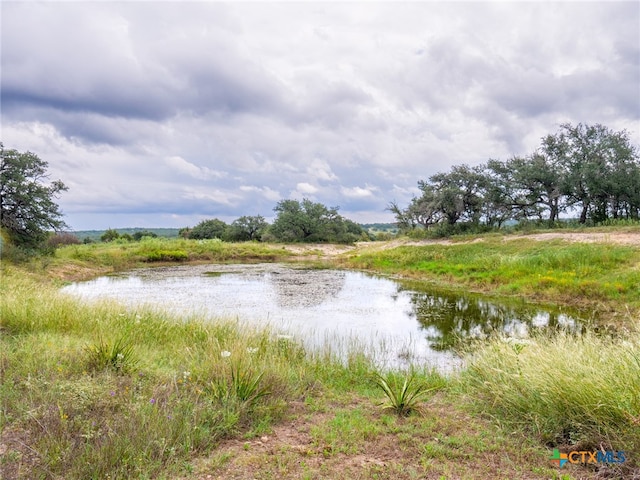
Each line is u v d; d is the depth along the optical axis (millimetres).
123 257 35469
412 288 20125
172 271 30375
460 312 14070
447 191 38656
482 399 5238
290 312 14281
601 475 3457
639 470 3418
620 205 33250
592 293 14516
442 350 9305
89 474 3133
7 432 3693
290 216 57562
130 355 5930
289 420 4625
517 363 5180
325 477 3352
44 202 25344
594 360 4809
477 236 34281
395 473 3467
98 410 4160
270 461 3605
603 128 33344
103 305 9953
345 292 19094
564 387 4348
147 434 3650
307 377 6133
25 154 25062
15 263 22469
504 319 12797
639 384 4012
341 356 8000
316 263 37031
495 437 4195
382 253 34250
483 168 39188
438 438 4180
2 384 4656
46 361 5512
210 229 72312
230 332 8570
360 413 4871
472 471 3533
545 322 12211
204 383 5133
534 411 4430
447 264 24734
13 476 3023
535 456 3797
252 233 65312
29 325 7785
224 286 21578
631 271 15391
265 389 4953
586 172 31609
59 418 3795
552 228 32500
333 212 59969
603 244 21094
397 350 9289
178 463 3426
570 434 4051
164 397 4551
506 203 37000
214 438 3930
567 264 18484
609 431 3826
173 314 10375
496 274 19516
